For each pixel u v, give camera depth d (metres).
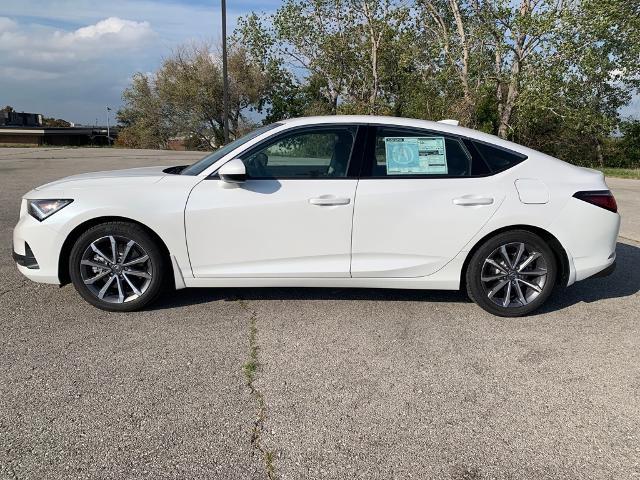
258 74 33.44
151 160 18.84
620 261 5.95
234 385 3.07
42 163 16.73
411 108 22.84
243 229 3.95
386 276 4.09
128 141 37.66
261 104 35.12
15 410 2.77
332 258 4.04
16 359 3.33
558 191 4.06
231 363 3.34
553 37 15.90
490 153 4.15
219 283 4.07
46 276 4.02
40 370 3.20
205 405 2.86
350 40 25.28
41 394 2.93
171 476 2.30
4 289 4.58
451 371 3.30
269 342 3.65
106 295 4.09
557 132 21.27
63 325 3.86
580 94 18.45
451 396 3.00
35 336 3.67
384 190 3.97
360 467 2.39
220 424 2.69
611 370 3.35
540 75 16.64
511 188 4.04
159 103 35.97
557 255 4.20
